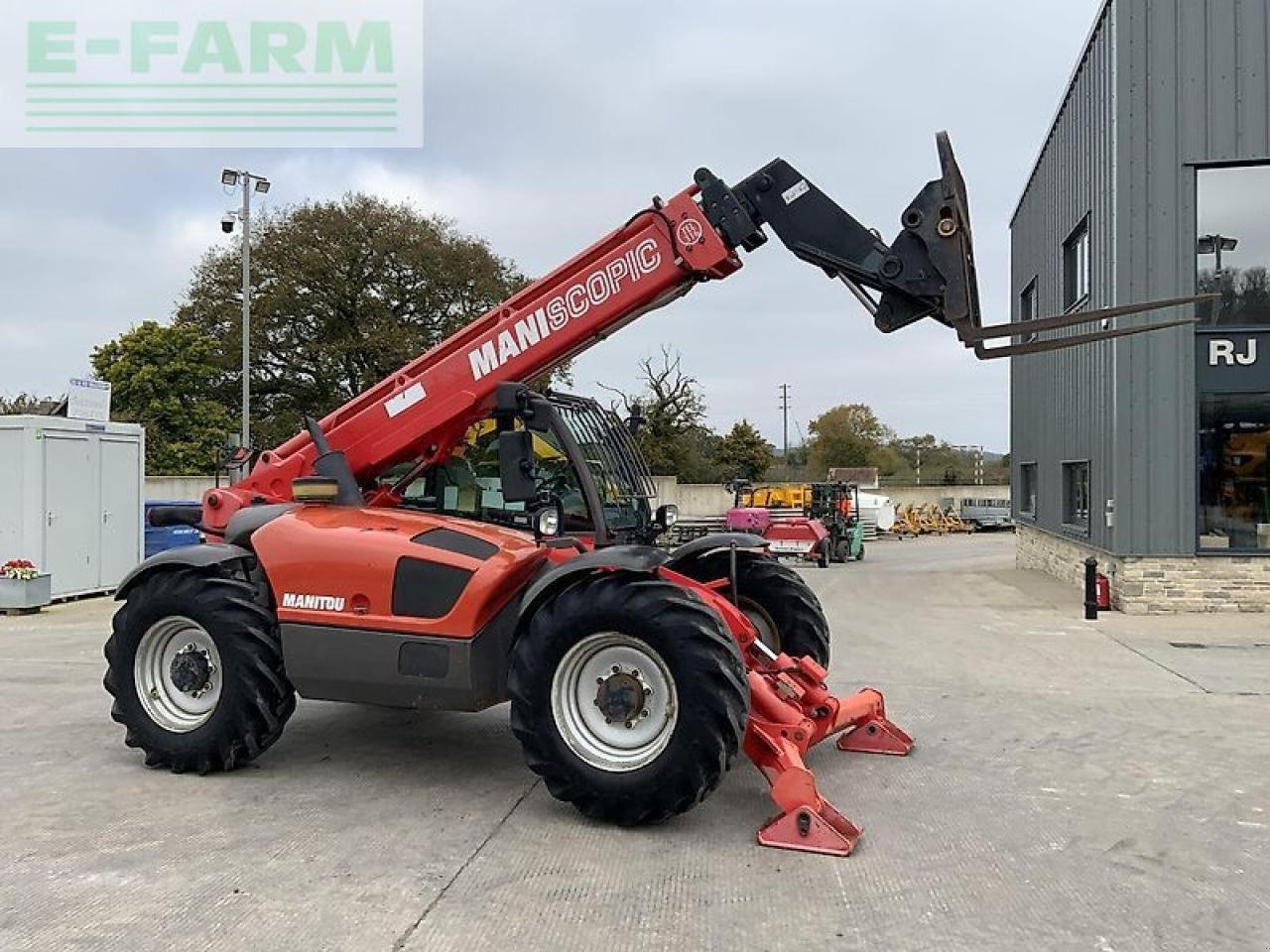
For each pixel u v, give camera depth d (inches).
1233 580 506.3
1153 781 221.0
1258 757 242.1
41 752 240.5
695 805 184.7
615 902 154.0
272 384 1435.8
